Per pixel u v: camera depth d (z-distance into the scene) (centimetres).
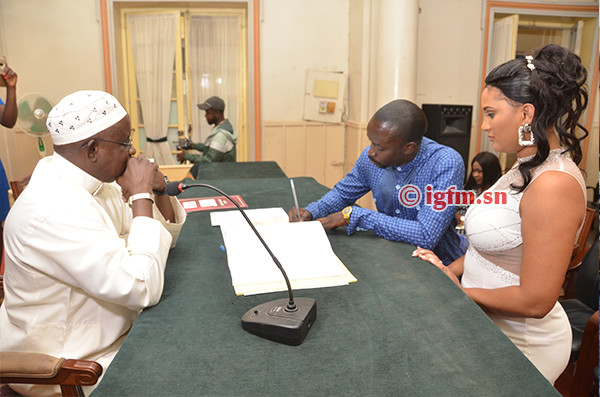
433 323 107
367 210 167
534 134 117
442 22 564
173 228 152
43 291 118
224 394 83
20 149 543
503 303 125
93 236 112
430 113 520
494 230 130
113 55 536
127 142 129
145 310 114
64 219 110
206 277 133
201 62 565
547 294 117
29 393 126
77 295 121
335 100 582
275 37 556
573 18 598
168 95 562
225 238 149
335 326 106
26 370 102
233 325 107
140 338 101
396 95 512
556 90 113
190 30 557
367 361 92
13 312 121
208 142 441
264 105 571
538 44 648
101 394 82
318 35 564
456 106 513
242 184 260
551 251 116
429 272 135
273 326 99
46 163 124
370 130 158
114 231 127
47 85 536
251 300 118
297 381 86
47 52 530
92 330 124
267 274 130
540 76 113
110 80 540
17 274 117
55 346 121
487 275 138
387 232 162
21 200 115
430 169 166
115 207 151
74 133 118
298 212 179
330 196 192
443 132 516
